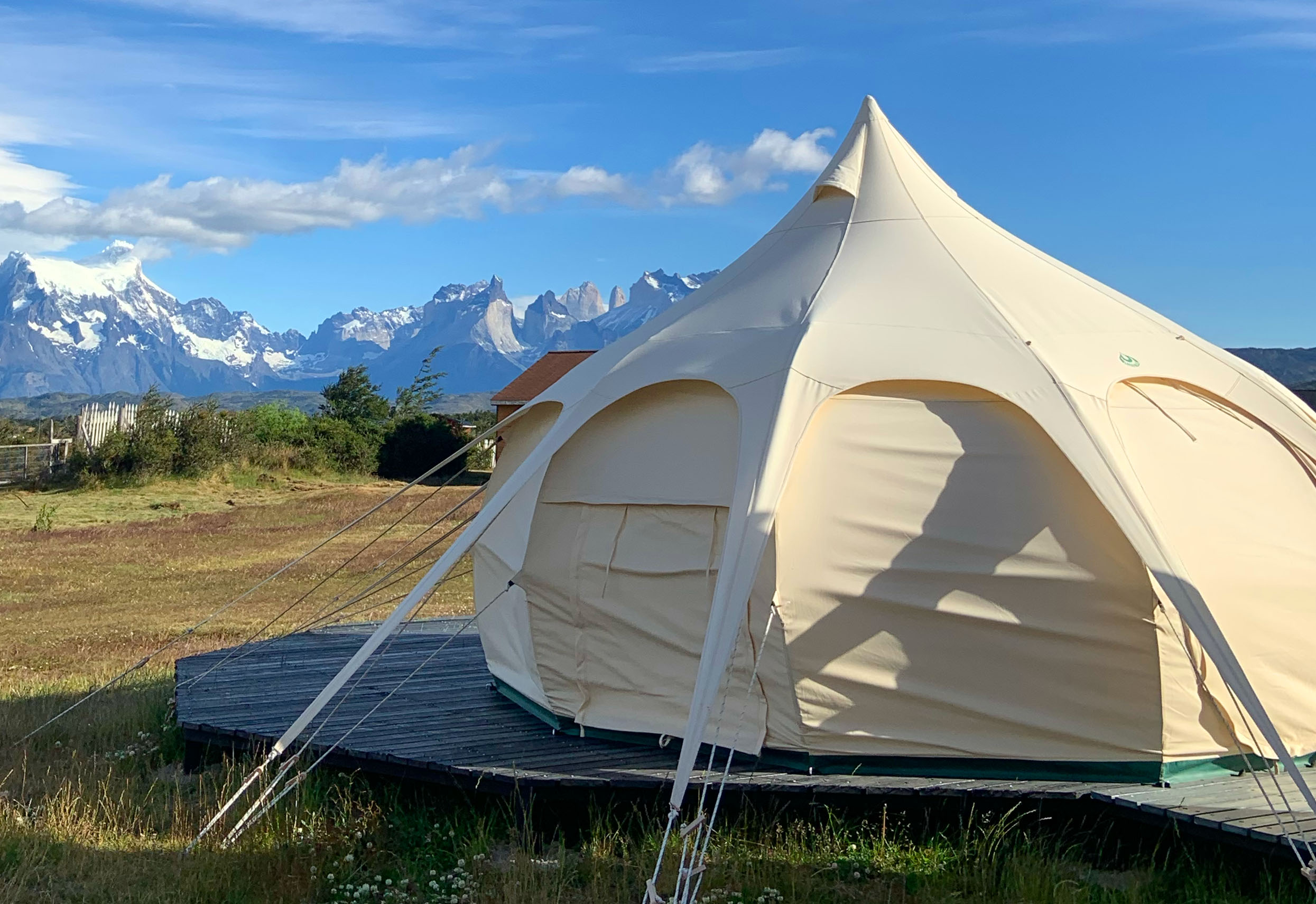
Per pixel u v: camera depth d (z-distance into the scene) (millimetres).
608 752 6629
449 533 8227
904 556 6090
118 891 5363
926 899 5266
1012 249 7824
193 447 31734
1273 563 6285
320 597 16203
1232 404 6805
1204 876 5293
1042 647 5996
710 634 5332
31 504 27266
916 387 6402
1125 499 5730
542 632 7117
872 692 6117
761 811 5973
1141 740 5922
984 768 6094
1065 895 5180
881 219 7809
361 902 5363
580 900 5340
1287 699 6215
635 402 6973
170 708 8773
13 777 7297
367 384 48156
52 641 12875
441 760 6410
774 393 6309
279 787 6625
